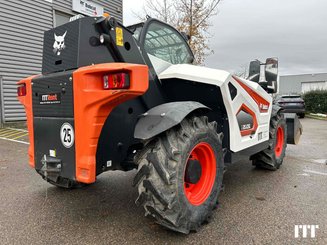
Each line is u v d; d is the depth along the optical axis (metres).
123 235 2.27
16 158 5.09
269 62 4.10
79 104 2.05
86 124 2.04
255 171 4.26
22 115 9.56
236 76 2.96
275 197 3.11
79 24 2.17
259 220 2.53
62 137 2.25
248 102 3.19
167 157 2.06
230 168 4.45
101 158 2.33
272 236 2.24
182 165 2.11
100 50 2.26
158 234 2.28
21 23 9.36
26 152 5.61
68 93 2.14
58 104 2.25
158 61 2.78
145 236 2.25
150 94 2.56
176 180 2.06
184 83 2.66
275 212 2.70
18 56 9.36
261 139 3.64
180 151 2.10
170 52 3.07
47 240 2.19
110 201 3.01
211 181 2.53
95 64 2.18
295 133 5.01
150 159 2.04
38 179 3.80
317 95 23.36
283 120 4.49
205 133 2.36
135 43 2.42
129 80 1.89
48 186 3.51
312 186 3.51
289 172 4.20
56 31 2.36
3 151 5.70
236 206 2.85
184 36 3.33
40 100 2.44
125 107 2.43
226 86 2.64
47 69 2.47
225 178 3.88
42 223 2.49
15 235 2.27
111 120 2.34
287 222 2.48
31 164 2.65
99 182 3.66
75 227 2.41
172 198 2.03
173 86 2.74
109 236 2.25
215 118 2.99
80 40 2.17
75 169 2.17
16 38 9.26
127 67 1.87
